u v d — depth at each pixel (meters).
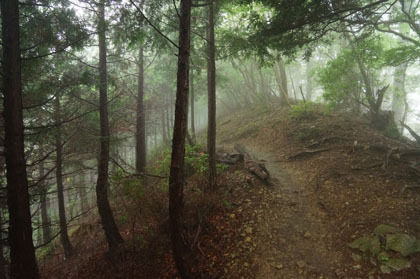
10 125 3.76
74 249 9.09
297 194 7.34
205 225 6.07
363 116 11.85
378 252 4.36
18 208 3.80
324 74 10.93
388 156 7.63
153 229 6.25
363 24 6.91
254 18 6.72
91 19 5.62
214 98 7.45
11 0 3.82
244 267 4.80
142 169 11.07
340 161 8.38
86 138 7.48
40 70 5.76
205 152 10.87
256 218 6.19
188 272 4.34
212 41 7.29
